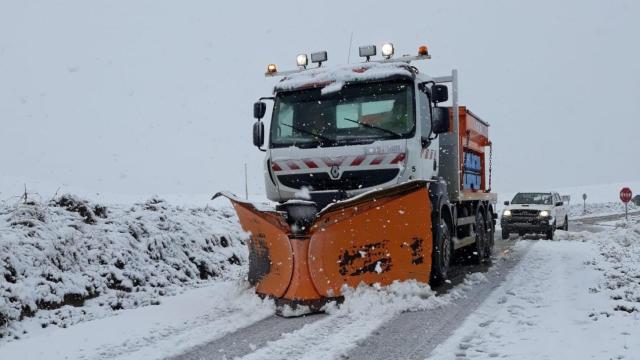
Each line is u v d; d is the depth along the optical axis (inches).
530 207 769.6
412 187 266.7
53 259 289.9
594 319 242.5
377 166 300.5
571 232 878.4
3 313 236.2
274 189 325.4
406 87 311.9
